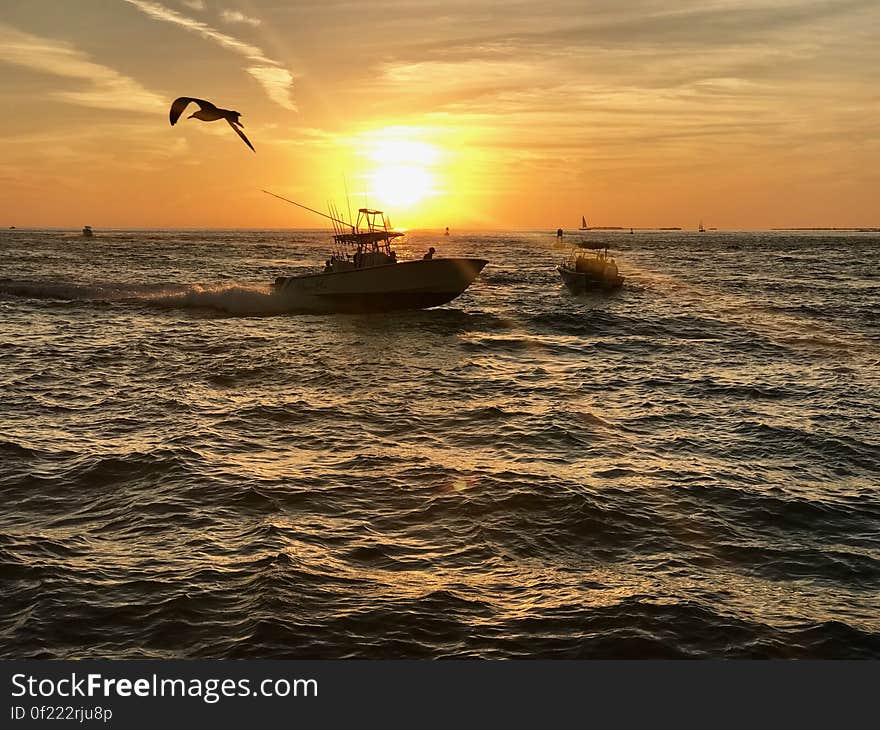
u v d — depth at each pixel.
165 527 13.40
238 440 18.91
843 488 16.23
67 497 14.80
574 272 61.97
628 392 25.81
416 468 16.89
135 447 17.84
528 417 21.84
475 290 64.81
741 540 13.43
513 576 11.94
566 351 34.84
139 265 91.62
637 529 13.77
